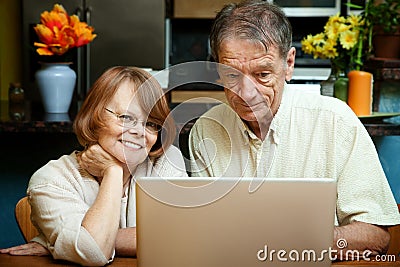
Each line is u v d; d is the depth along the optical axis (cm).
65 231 151
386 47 306
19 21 516
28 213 192
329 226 127
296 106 177
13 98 334
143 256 128
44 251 160
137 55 497
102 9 493
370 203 169
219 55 161
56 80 333
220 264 127
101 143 157
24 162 325
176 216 126
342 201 170
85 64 492
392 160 303
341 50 293
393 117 302
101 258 149
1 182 325
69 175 161
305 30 562
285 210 126
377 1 488
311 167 175
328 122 175
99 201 153
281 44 158
